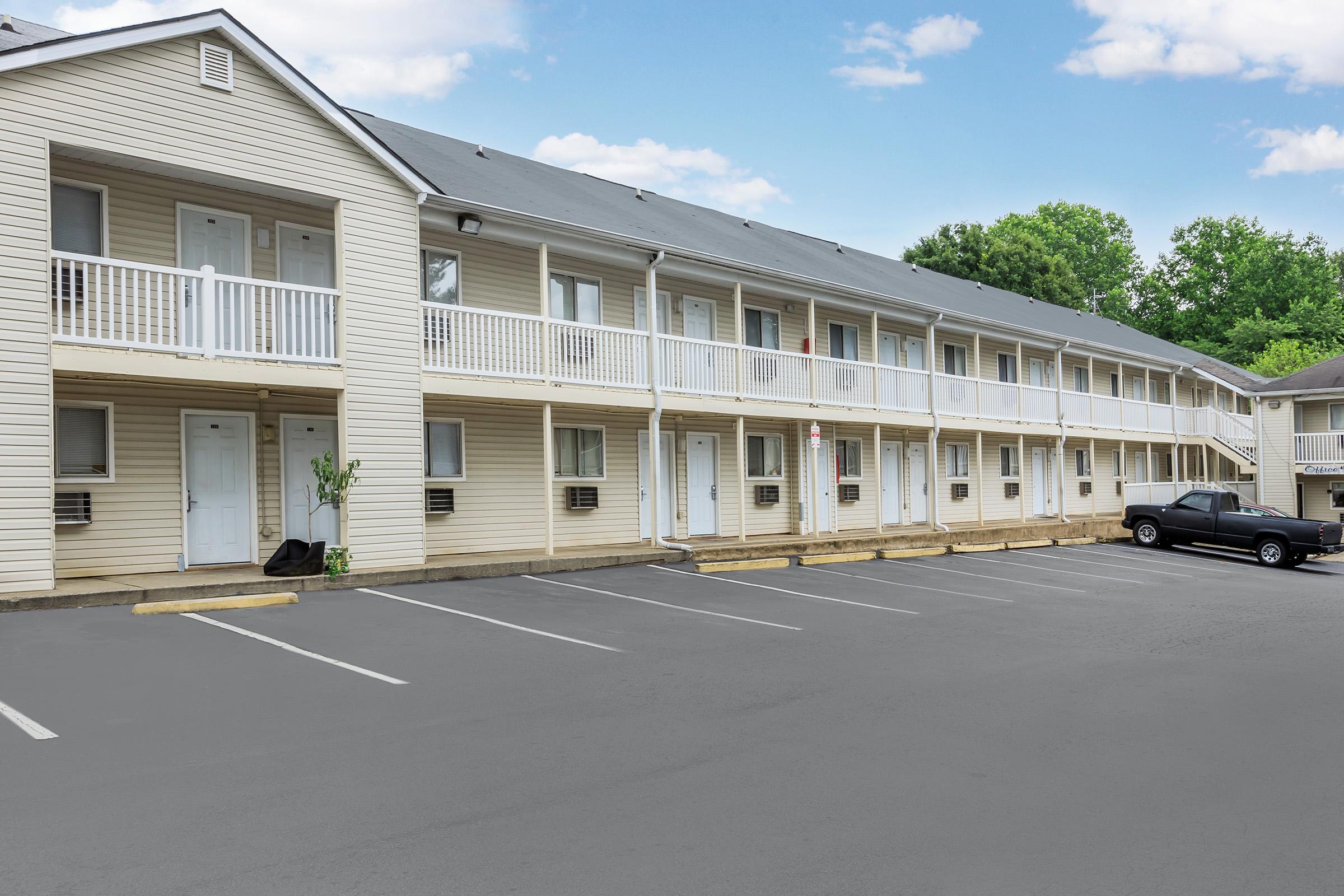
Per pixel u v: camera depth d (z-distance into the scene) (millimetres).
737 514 23234
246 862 4918
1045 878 5000
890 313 24984
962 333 29453
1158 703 8961
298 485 15461
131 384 13672
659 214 23297
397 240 15141
